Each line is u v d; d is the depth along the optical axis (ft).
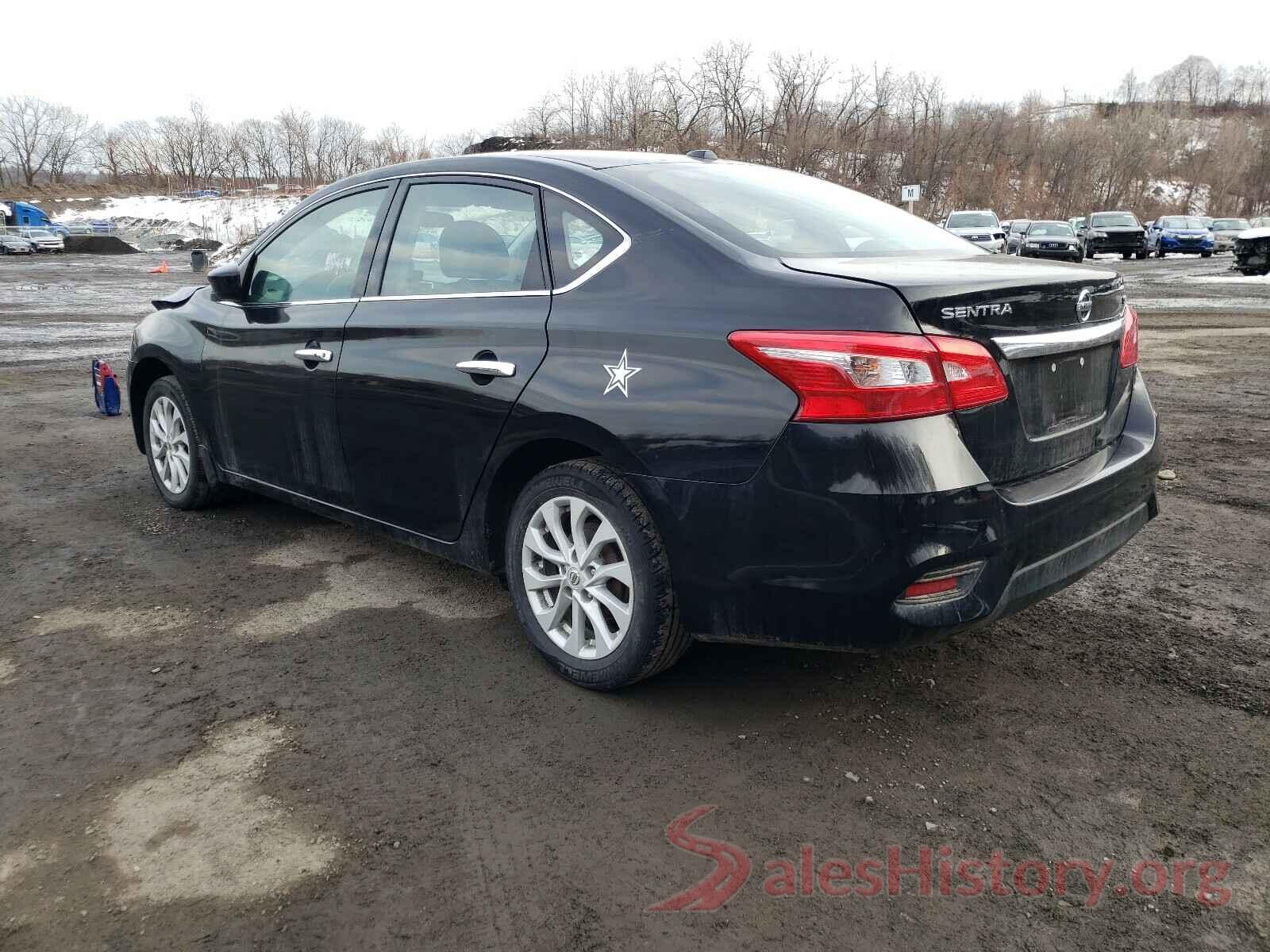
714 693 9.68
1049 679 9.97
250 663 10.34
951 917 6.60
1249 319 44.09
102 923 6.49
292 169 334.44
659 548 8.77
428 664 10.32
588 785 8.09
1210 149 312.09
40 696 9.59
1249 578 12.75
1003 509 7.77
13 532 14.80
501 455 9.85
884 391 7.38
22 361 35.12
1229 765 8.39
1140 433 10.02
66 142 372.58
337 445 11.96
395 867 7.07
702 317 8.35
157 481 16.21
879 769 8.35
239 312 13.66
